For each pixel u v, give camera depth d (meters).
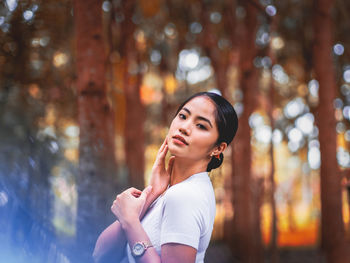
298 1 7.43
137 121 8.25
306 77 8.12
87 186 2.77
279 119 10.51
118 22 4.61
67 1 3.69
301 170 14.35
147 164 11.58
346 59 7.91
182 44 8.70
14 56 3.96
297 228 12.34
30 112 4.32
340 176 6.02
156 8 7.55
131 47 7.49
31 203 0.99
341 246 5.82
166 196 1.33
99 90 2.89
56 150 2.03
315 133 10.15
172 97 10.16
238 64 8.47
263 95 9.47
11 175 1.01
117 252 1.49
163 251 1.27
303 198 14.78
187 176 1.44
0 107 3.69
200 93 1.47
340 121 8.37
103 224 2.75
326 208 5.95
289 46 8.20
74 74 5.48
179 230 1.26
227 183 10.09
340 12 7.65
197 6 8.09
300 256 8.65
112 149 2.95
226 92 8.27
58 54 5.12
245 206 7.85
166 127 9.69
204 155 1.43
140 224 1.35
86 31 2.89
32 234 0.93
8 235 0.91
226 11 7.52
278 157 15.06
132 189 1.47
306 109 10.09
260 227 7.90
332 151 6.00
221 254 8.35
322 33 6.20
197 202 1.31
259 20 7.44
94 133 2.86
